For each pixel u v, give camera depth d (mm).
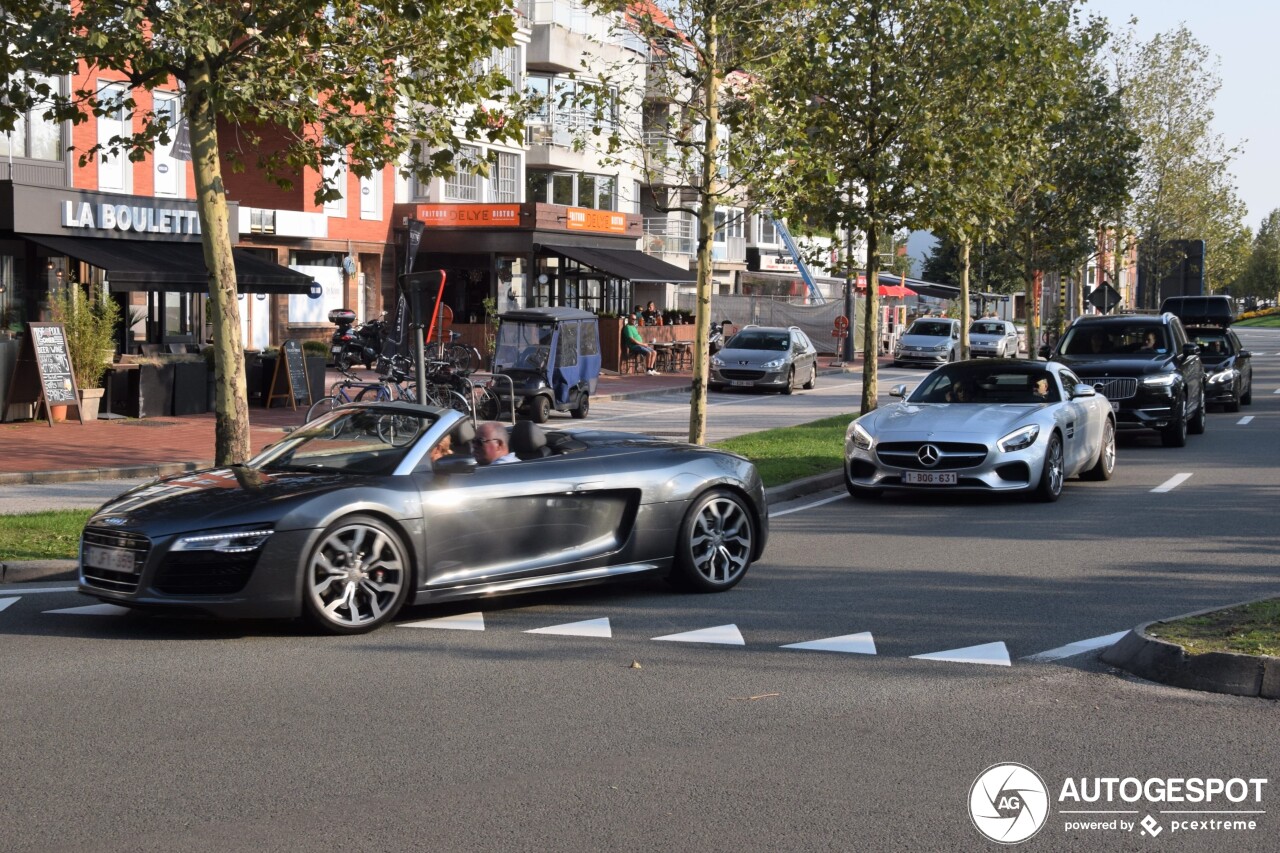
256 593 7211
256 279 24172
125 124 29547
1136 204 40750
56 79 27141
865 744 5465
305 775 5039
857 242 20516
